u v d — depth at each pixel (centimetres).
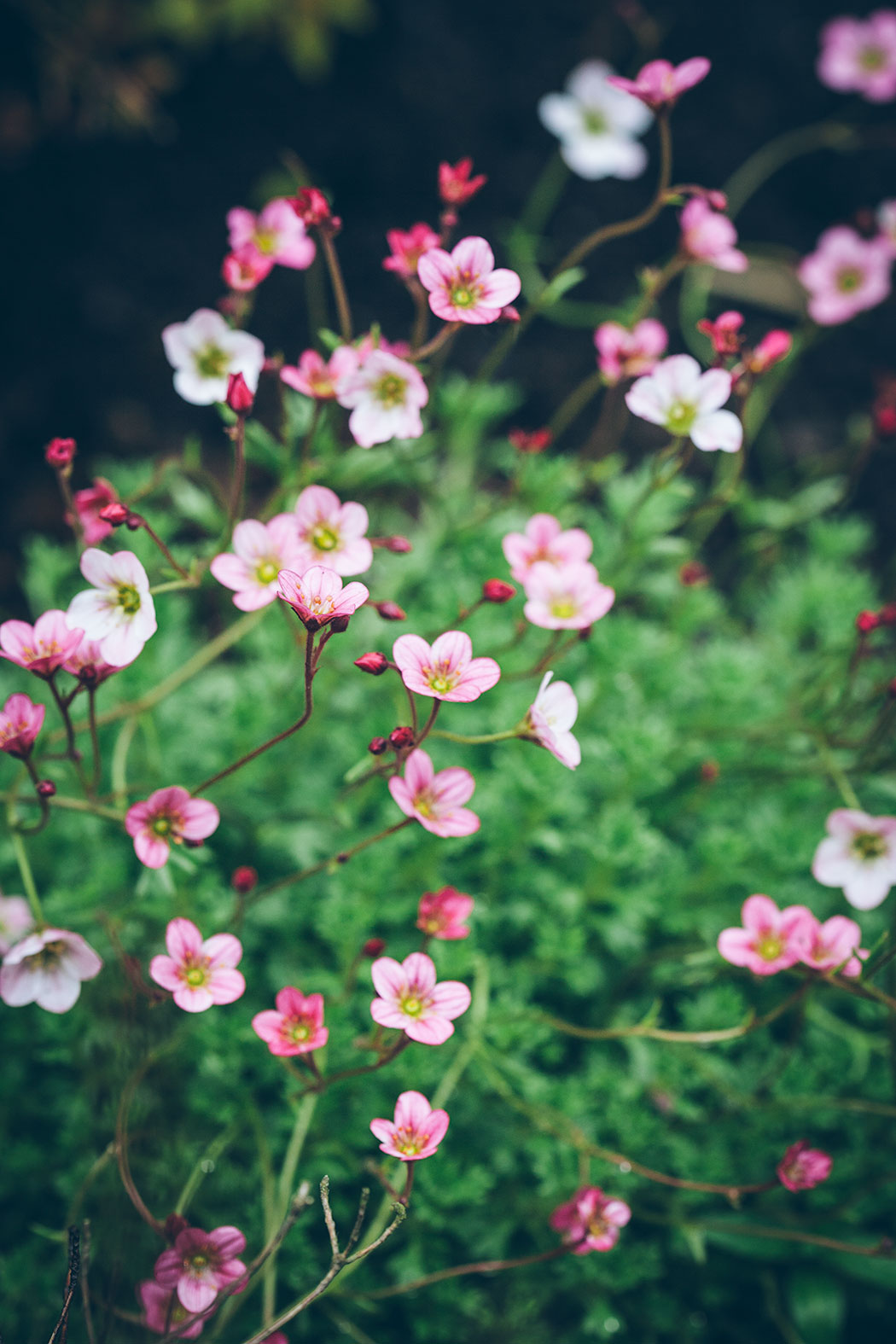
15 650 42
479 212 75
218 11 73
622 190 77
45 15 71
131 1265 45
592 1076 49
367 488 52
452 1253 48
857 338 74
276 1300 47
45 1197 48
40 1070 49
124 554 41
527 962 50
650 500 54
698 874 52
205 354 45
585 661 54
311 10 74
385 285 71
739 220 77
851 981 43
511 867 51
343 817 45
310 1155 47
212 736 52
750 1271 49
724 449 44
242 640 54
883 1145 49
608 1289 48
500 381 69
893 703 47
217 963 41
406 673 40
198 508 50
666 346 71
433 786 42
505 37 82
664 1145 49
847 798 48
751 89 81
